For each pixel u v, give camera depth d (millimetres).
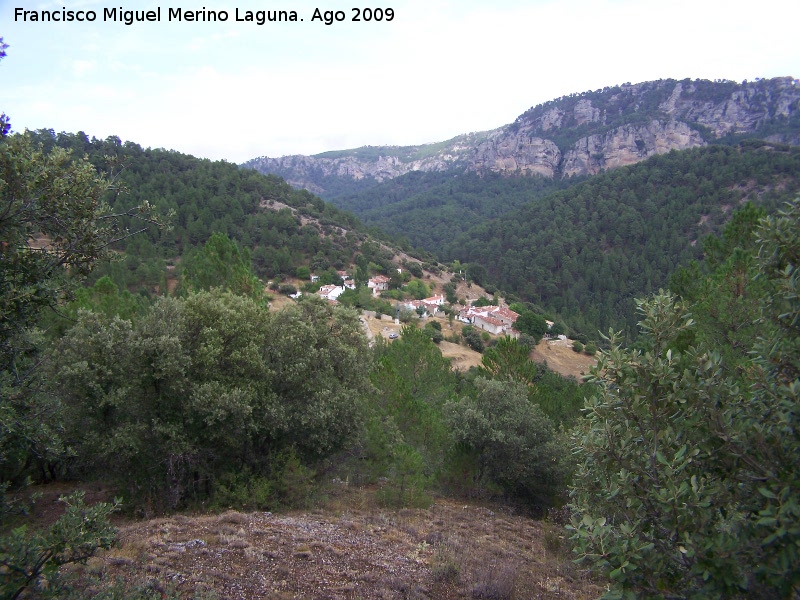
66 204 4051
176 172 87938
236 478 10695
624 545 3227
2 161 3736
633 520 3566
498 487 14578
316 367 11938
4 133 3943
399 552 8180
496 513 13008
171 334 10125
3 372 4469
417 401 16141
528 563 8789
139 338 9680
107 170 4645
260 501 10164
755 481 3193
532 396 17656
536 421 14641
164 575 6164
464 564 7918
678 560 3207
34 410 4828
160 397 10070
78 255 4246
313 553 7488
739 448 3197
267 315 12070
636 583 3248
